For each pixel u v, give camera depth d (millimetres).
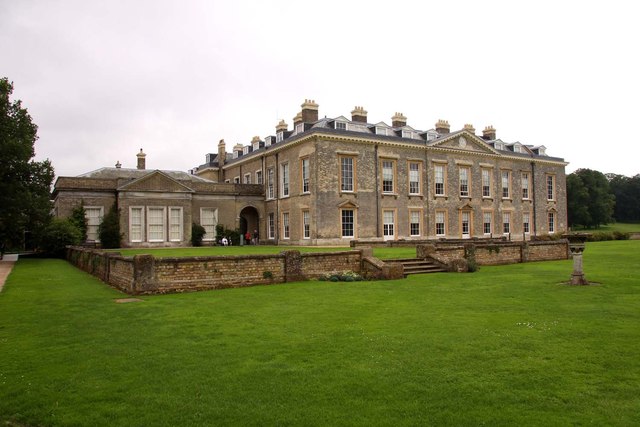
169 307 11898
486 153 47875
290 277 16625
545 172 54031
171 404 5816
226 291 14625
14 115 31109
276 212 43312
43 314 11211
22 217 30719
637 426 5059
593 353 7422
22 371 7098
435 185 44250
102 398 6039
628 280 15344
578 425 5105
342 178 38844
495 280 16359
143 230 38406
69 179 37281
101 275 18578
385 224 40844
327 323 9820
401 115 46562
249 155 49125
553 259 25203
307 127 42469
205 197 42500
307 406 5691
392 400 5820
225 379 6586
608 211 83625
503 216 49688
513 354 7477
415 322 9773
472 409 5539
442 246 21625
